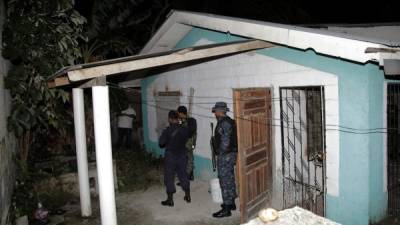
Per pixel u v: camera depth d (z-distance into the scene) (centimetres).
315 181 577
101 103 463
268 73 605
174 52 493
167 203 671
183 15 717
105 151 471
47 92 694
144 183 809
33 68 684
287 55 565
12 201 596
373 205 478
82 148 621
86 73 436
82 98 617
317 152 593
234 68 686
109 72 449
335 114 500
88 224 600
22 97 688
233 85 691
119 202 706
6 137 591
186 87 845
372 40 430
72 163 791
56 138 890
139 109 1250
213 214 602
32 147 835
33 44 674
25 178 686
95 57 1016
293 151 599
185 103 853
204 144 799
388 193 501
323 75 511
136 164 928
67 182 732
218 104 580
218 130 577
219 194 672
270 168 609
